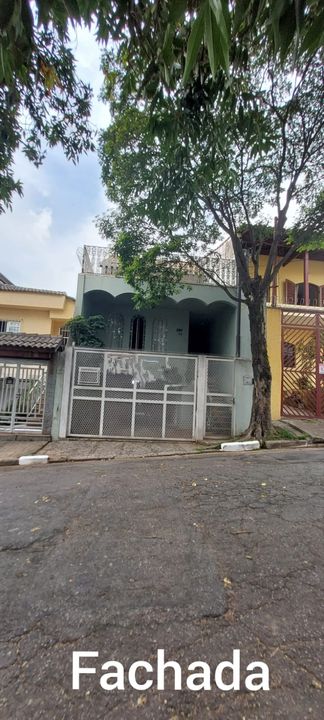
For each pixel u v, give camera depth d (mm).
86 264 12469
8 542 2986
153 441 8688
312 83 6020
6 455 6922
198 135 3496
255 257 8820
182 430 8828
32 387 8828
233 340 12461
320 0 1369
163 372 8984
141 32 2098
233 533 3160
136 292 10930
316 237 8453
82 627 1947
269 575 2484
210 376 9125
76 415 8734
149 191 6031
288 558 2723
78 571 2525
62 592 2270
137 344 14117
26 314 15500
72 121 4473
